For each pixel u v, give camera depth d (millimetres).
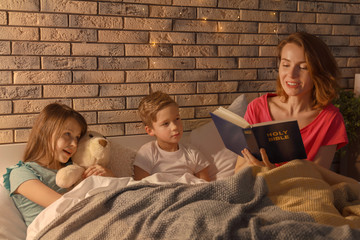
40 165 1659
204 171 1988
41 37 1855
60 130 1629
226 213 1153
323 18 2416
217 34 2197
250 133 1413
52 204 1422
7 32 1796
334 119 1741
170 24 2086
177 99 2164
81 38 1924
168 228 1157
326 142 1733
